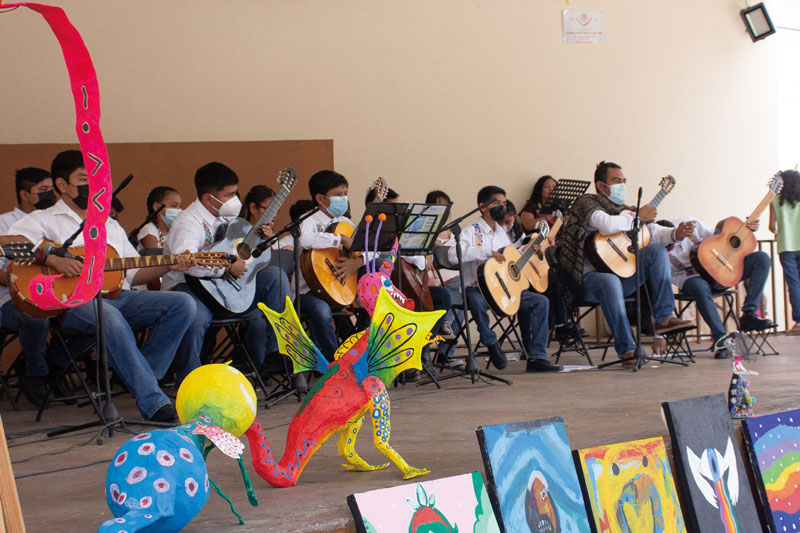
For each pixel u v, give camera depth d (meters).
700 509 2.78
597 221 5.61
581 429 3.24
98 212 1.69
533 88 8.38
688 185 8.78
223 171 4.35
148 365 3.66
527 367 5.57
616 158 8.59
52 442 3.29
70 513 2.21
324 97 7.90
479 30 8.25
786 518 3.11
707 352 6.49
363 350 2.62
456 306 5.46
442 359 5.79
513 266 5.46
